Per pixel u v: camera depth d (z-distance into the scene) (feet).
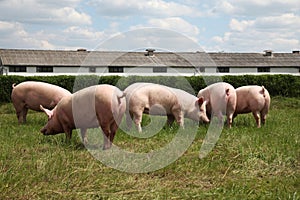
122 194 20.59
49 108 46.06
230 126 43.19
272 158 27.94
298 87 93.15
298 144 32.65
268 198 20.10
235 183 22.54
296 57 150.92
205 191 21.25
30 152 29.86
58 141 33.24
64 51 140.26
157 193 20.72
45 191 20.45
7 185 20.89
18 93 47.11
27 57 134.41
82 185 21.90
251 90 44.39
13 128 42.50
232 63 141.38
